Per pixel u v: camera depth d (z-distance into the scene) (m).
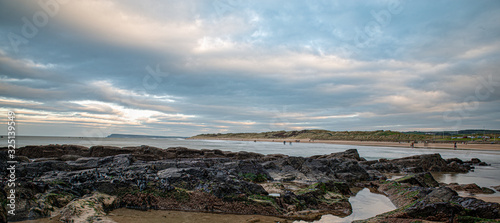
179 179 10.80
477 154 46.53
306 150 55.50
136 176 10.76
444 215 7.17
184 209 9.59
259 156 25.62
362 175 18.44
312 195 10.74
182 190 10.15
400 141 100.38
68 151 20.53
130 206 9.60
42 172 11.59
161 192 10.00
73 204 8.31
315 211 9.74
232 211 9.45
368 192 14.05
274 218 8.98
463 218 7.01
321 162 19.80
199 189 10.30
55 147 20.53
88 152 20.53
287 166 19.19
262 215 9.27
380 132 119.94
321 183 12.31
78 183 9.99
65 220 7.70
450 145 72.62
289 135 163.00
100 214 8.27
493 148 61.66
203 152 23.97
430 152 51.28
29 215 7.86
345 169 18.83
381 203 11.43
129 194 9.85
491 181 18.20
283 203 10.02
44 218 7.94
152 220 8.34
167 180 10.63
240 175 15.74
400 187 13.17
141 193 9.88
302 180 16.70
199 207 9.61
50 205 8.47
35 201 8.37
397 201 11.30
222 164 16.58
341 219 8.98
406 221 7.15
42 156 19.45
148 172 12.09
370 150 57.97
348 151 29.08
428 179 15.77
